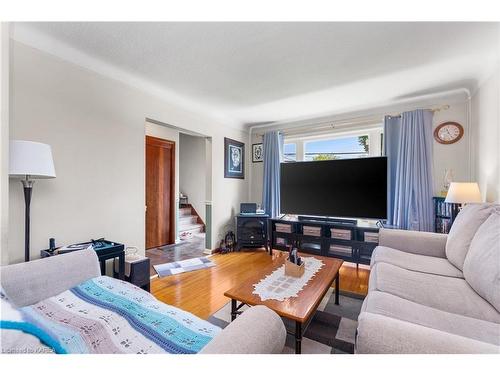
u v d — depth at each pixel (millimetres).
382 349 609
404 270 1626
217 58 2045
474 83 2473
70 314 1045
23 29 1651
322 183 3236
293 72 2297
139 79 2443
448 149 2807
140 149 2535
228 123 3947
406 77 2391
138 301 1204
